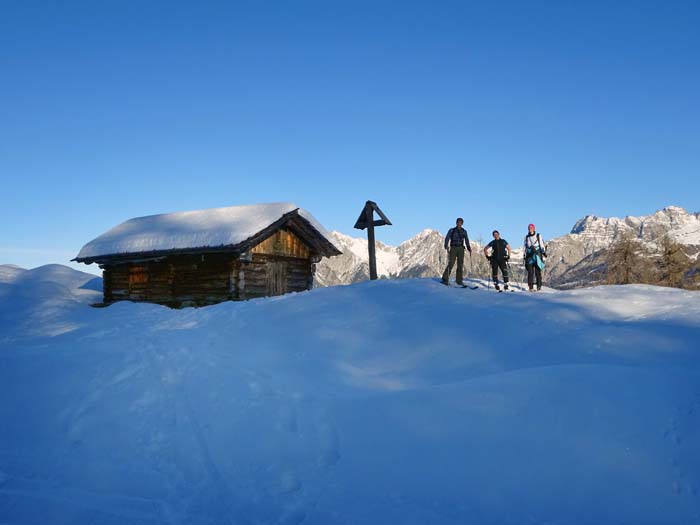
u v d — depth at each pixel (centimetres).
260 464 563
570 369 661
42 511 487
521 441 532
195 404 748
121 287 2195
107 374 900
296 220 2145
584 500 441
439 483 491
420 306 1211
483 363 813
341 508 463
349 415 645
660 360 717
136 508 487
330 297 1401
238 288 1925
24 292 2212
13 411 759
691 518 405
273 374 847
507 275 1425
